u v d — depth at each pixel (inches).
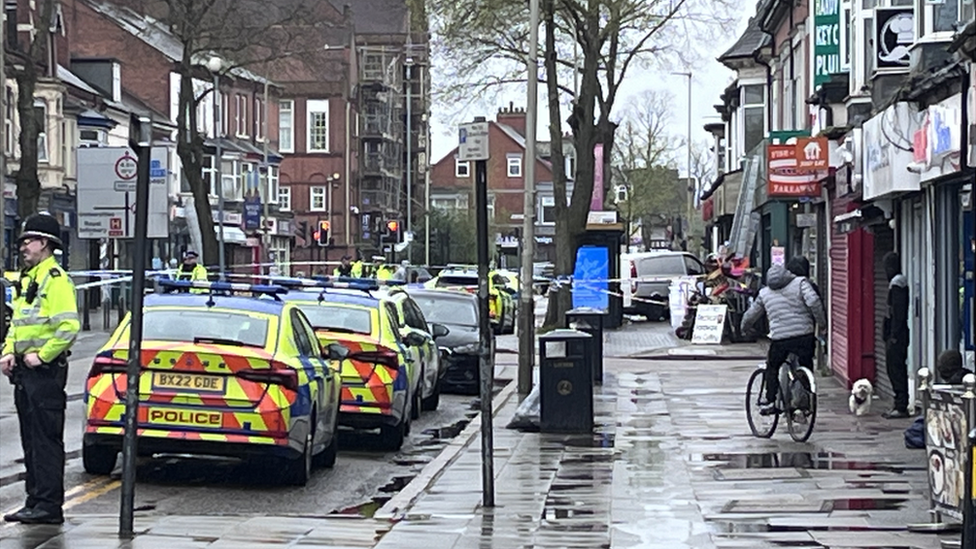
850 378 860.6
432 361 831.7
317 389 539.5
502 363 1246.9
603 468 562.9
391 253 2822.3
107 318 1636.3
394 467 601.3
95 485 514.3
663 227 3722.9
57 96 2059.5
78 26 2691.9
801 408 629.3
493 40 1529.3
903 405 721.0
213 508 482.3
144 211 398.9
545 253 4340.6
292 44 2283.5
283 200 3592.5
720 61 1916.8
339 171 3597.4
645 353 1285.7
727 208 1959.9
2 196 1132.5
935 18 675.4
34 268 411.2
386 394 636.1
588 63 1480.1
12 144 1947.6
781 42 1583.4
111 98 2433.6
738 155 1993.1
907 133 692.7
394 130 4065.0
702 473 539.8
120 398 499.5
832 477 521.0
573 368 686.5
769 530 416.2
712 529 419.8
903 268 789.2
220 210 1636.3
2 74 1140.5
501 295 1749.5
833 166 987.9
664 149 3198.8
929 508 434.0
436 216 3294.8
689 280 1536.7
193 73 1947.6
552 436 676.7
